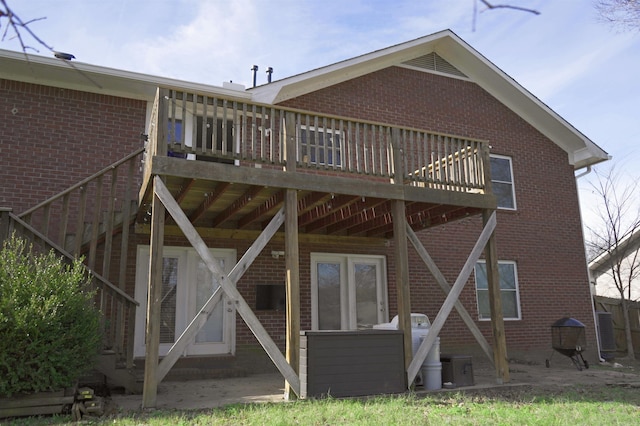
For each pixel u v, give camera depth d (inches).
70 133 341.4
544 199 506.3
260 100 382.9
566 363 460.8
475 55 478.3
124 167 351.3
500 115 504.1
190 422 197.3
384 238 412.5
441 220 353.1
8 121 327.0
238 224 360.5
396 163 294.7
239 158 253.1
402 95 455.8
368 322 408.2
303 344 252.8
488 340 445.1
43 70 329.4
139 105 364.5
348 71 432.5
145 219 334.3
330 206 307.0
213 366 347.3
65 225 272.2
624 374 374.3
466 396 262.1
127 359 260.8
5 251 223.6
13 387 205.3
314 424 195.0
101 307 264.1
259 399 248.2
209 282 364.2
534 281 480.1
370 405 230.1
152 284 229.1
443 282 293.9
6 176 320.2
